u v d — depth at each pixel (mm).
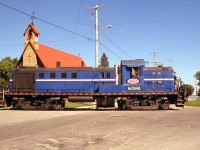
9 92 27906
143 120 16516
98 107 27750
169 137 10523
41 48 54156
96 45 32531
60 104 27797
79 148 8695
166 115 19969
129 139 10164
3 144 9422
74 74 27750
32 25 53188
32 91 27766
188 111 24391
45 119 17844
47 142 9703
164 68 27516
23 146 9047
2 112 23641
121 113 22203
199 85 105312
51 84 27750
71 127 13555
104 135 11070
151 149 8508
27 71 28094
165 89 26984
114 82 27469
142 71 27031
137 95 27234
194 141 9727
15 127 13922
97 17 33156
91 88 27531
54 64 53688
